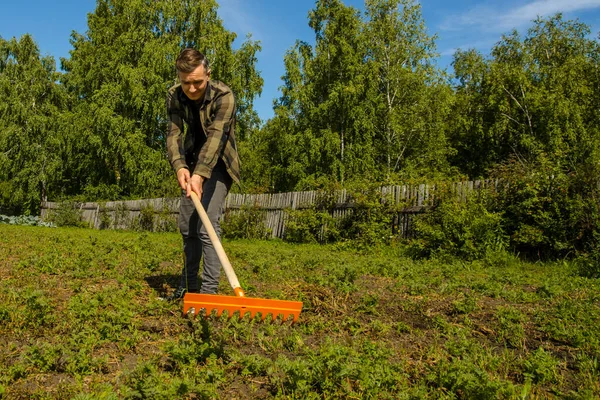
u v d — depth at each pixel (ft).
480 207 35.50
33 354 10.18
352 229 46.62
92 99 111.04
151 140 111.55
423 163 103.19
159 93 105.60
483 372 9.47
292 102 112.27
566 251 32.19
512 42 126.82
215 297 11.01
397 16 111.45
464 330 13.85
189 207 15.26
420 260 34.53
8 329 12.42
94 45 119.03
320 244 51.08
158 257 26.91
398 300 17.92
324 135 103.60
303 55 114.42
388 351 11.30
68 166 120.57
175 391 8.63
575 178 32.58
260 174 116.98
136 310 14.40
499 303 18.65
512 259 32.42
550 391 10.11
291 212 53.98
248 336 12.25
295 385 9.23
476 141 116.67
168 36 110.11
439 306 17.02
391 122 104.42
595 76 111.75
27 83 120.67
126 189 114.73
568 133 98.22
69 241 36.04
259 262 25.27
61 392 8.93
